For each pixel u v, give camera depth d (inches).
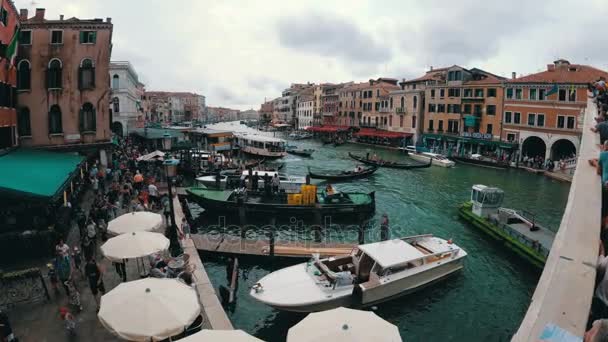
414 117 2719.0
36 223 590.6
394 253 578.9
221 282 629.0
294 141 3481.8
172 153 1918.1
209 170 1440.7
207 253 700.7
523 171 1846.7
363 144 3090.6
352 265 584.7
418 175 1685.5
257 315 542.0
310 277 550.3
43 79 980.6
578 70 1930.4
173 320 313.7
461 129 2367.1
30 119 971.9
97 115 1040.8
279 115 5462.6
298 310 501.7
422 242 675.4
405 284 571.5
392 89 3112.7
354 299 527.5
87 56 1018.1
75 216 727.7
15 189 545.3
